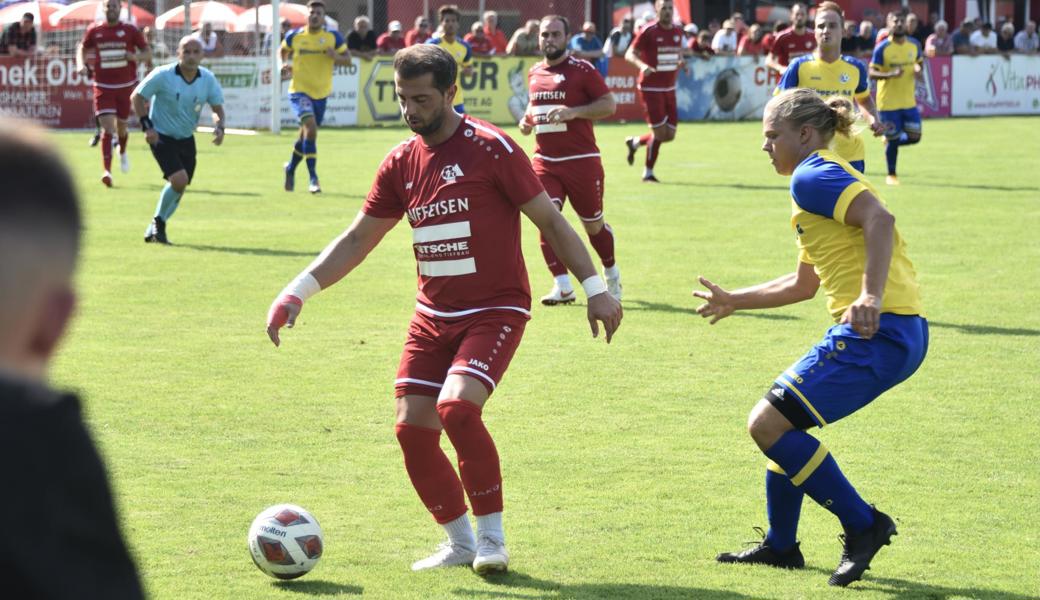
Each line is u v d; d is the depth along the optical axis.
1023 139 44.66
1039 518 8.66
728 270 18.95
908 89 30.45
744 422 11.09
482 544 7.59
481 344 7.53
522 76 49.03
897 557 7.93
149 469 9.53
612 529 8.42
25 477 2.24
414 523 8.55
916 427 10.95
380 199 7.98
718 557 7.86
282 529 7.37
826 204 7.26
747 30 56.16
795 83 20.52
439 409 7.44
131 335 14.35
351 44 48.62
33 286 2.29
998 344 14.20
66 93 45.03
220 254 20.05
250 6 50.91
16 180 2.26
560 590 7.35
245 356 13.41
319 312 15.88
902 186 30.41
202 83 20.86
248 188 29.56
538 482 9.39
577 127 16.38
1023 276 18.39
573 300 16.84
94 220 23.88
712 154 39.34
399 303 16.53
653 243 21.66
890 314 7.36
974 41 57.41
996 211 25.55
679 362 13.38
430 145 7.75
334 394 11.91
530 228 24.33
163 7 49.94
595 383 12.47
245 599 7.11
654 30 30.77
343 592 7.27
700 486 9.34
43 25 47.81
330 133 44.72
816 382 7.29
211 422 10.87
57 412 2.28
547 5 57.12
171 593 7.16
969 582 7.51
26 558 2.23
